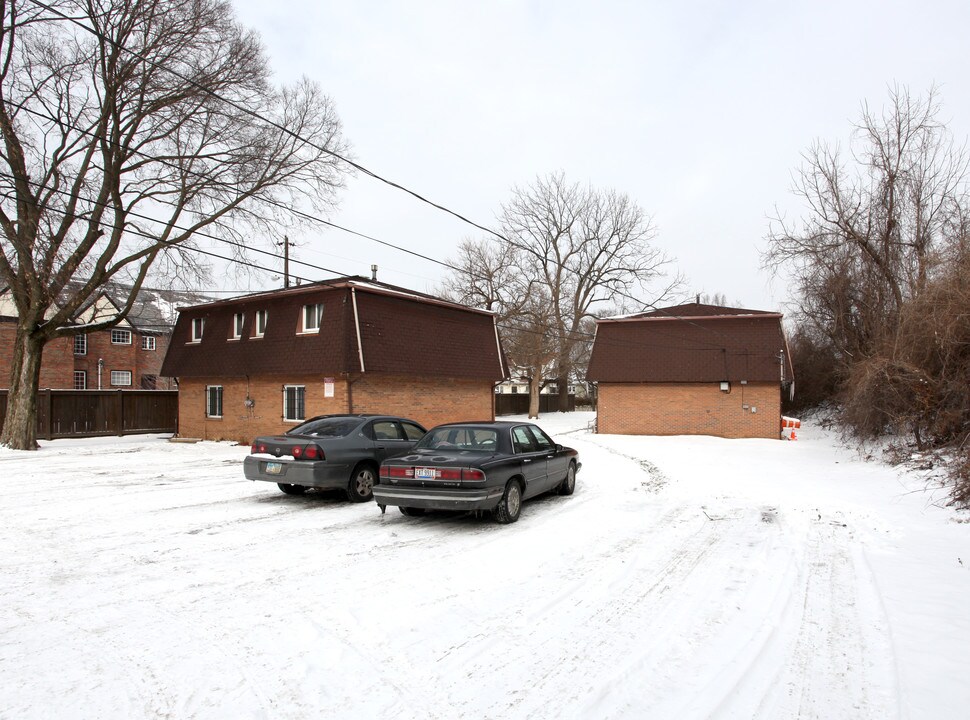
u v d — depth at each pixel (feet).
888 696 12.70
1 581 20.16
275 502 34.73
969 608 17.85
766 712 12.09
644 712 12.10
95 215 63.46
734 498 36.73
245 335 74.79
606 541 26.13
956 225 64.69
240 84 65.10
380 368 66.33
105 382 130.21
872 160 73.20
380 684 13.26
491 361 83.76
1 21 54.90
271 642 15.48
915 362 52.34
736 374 93.45
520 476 30.86
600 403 101.35
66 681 13.26
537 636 15.99
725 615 17.56
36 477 44.04
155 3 59.26
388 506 33.47
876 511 32.32
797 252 80.33
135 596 18.88
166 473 46.70
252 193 67.67
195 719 11.73
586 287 167.02
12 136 58.65
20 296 64.54
